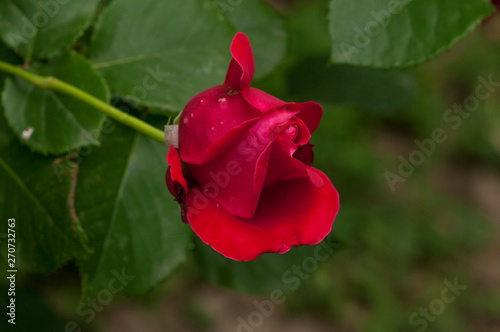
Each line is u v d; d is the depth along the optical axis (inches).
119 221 16.2
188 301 48.9
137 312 46.1
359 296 55.5
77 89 15.7
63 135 15.7
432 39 15.9
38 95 15.8
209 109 14.4
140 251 16.3
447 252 59.7
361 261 56.5
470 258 61.2
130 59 16.2
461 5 15.9
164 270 16.4
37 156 15.9
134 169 16.3
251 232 14.1
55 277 19.4
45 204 15.8
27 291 18.6
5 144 16.0
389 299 55.0
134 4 16.3
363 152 57.2
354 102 18.6
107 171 16.2
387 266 57.3
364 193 59.6
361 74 18.6
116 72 16.1
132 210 16.3
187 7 16.3
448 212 62.5
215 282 17.7
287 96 18.7
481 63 69.3
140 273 16.3
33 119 15.8
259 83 17.6
